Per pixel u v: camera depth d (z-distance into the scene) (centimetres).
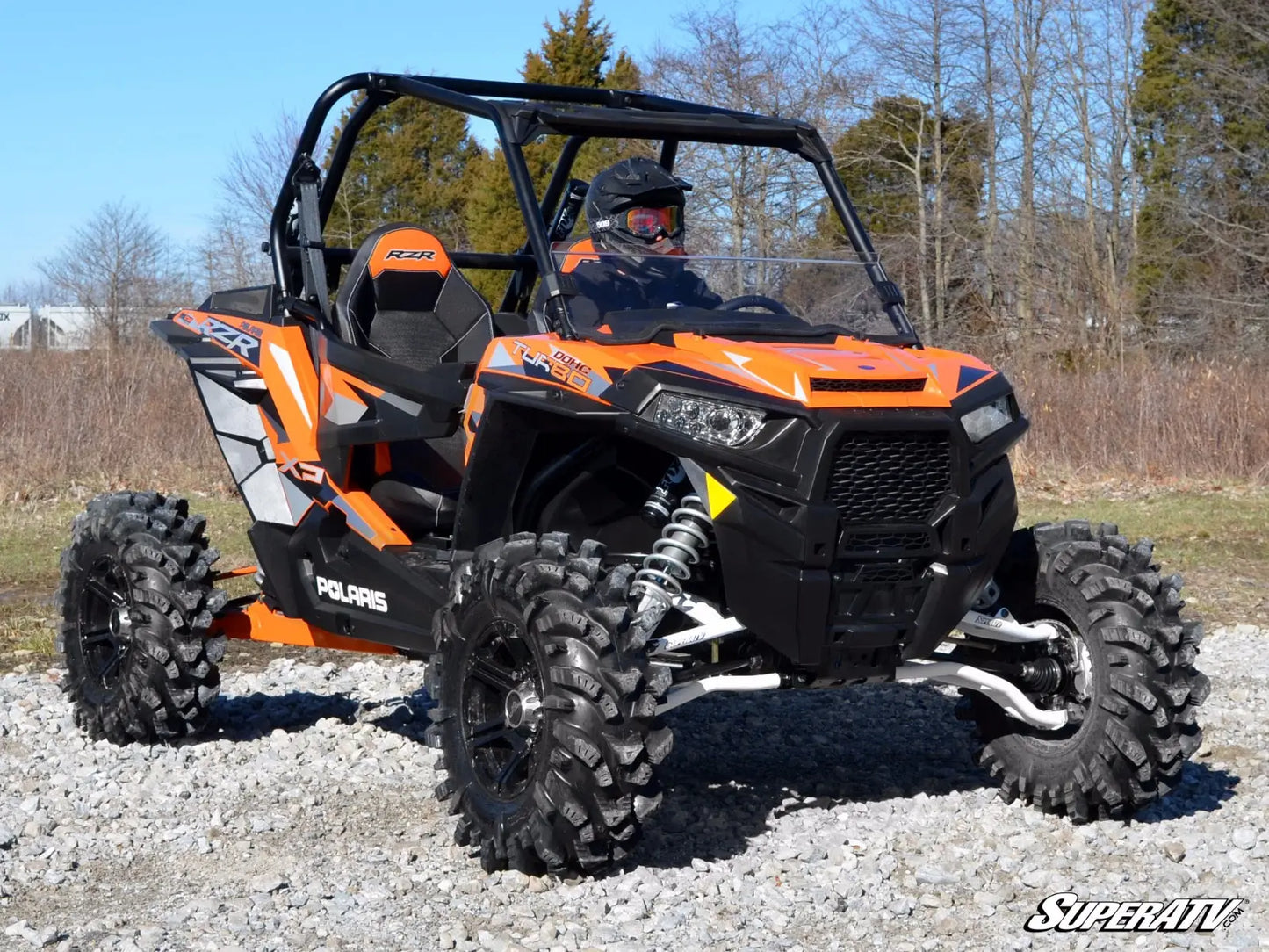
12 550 1077
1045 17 2906
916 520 407
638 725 384
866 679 426
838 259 488
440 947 356
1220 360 2128
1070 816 455
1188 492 1545
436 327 582
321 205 589
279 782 517
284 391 561
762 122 502
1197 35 2906
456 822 464
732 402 399
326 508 542
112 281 4028
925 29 2902
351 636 538
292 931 368
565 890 396
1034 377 1811
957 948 355
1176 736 433
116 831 460
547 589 399
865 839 439
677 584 423
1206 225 2792
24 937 362
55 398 1545
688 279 469
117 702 562
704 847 434
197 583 561
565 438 464
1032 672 454
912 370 417
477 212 2378
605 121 472
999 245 2881
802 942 361
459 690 429
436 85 511
